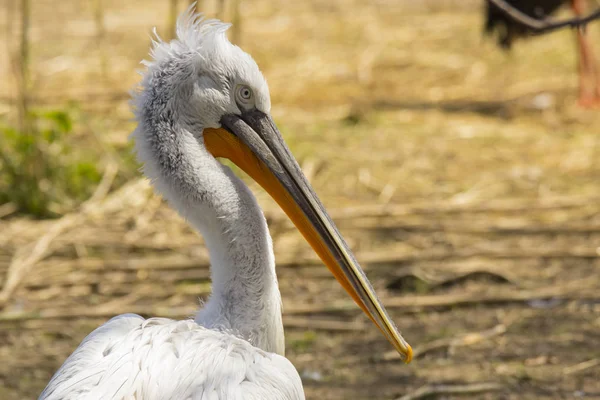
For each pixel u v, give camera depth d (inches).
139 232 482.0
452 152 611.2
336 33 945.5
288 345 370.6
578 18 289.7
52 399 185.0
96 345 200.1
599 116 688.4
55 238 471.2
